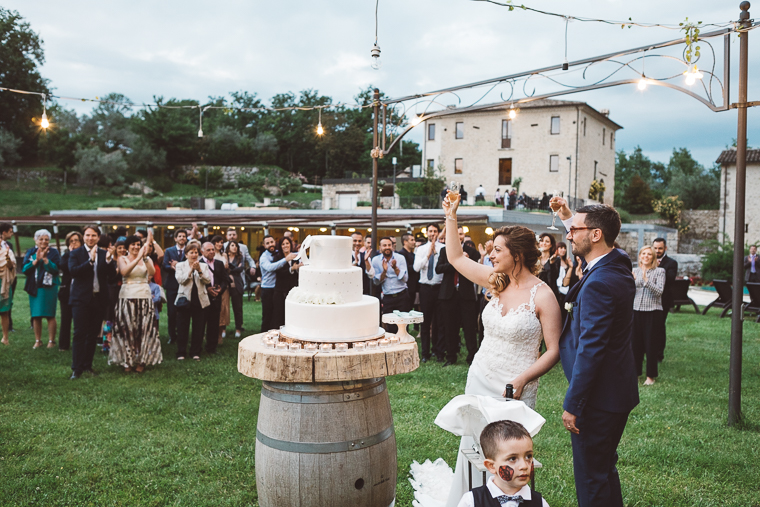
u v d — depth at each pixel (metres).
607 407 2.56
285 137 74.69
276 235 22.59
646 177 73.75
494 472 2.21
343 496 2.79
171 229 23.41
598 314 2.53
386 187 32.72
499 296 3.02
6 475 3.69
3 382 5.93
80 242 6.84
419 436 4.43
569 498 3.40
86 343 6.41
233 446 4.27
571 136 32.69
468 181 35.16
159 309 8.55
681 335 9.47
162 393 5.61
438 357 7.33
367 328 3.06
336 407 2.81
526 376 2.78
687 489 3.55
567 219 3.22
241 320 9.19
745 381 6.29
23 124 62.97
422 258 7.32
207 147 71.88
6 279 7.79
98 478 3.72
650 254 6.08
